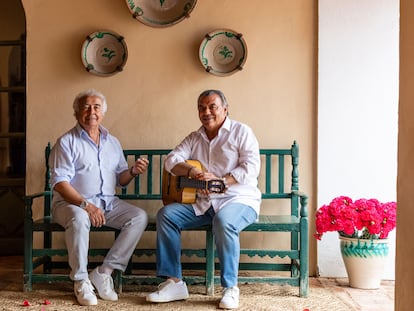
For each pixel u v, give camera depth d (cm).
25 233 361
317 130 407
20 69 498
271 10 413
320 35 404
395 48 401
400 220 228
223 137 363
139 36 418
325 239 409
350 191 405
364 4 402
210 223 355
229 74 411
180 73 417
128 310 323
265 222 354
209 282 356
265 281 355
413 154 212
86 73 418
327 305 336
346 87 404
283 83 413
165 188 366
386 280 404
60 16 418
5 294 356
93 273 350
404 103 224
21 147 500
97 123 363
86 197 362
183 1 414
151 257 424
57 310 322
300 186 412
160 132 419
